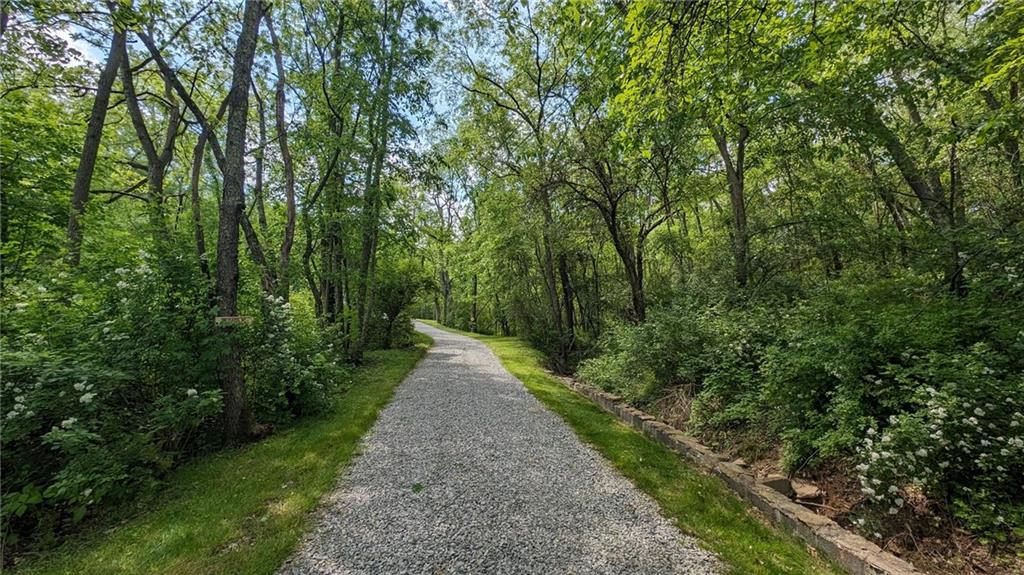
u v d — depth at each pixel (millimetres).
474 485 3943
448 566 2645
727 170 9188
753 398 5078
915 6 5062
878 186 8086
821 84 6215
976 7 4895
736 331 6160
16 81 7000
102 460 3402
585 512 3441
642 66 4582
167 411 4055
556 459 4695
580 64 7176
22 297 3912
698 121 8164
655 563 2736
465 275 27859
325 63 11023
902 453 3266
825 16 4926
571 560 2742
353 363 11234
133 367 4195
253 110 12055
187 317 4789
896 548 3029
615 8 4926
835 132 6699
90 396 3314
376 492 3768
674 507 3578
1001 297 4414
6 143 6230
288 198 9062
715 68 4848
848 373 4098
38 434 3436
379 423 6051
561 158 9102
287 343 6359
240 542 2930
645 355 7137
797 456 4156
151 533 3049
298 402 6352
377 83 10773
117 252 5273
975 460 3037
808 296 7367
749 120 6848
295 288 11648
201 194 13695
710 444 5133
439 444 5148
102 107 6426
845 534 3006
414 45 11273
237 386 5176
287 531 3066
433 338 22172
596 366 9680
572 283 16859
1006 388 3170
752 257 8781
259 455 4719
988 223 6012
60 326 4000
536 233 11695
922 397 3529
